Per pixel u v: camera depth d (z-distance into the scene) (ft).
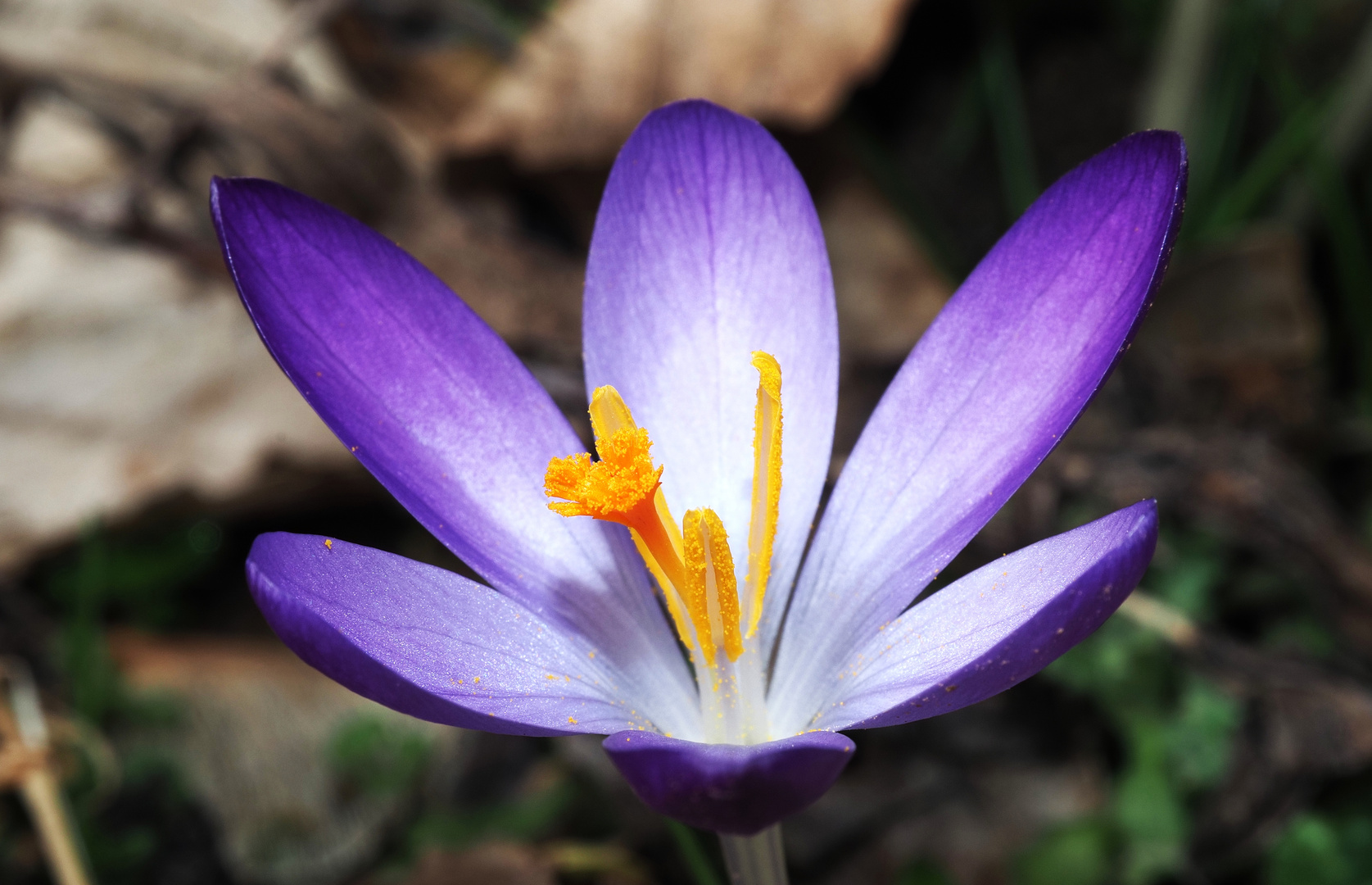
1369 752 0.71
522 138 0.87
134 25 0.91
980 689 0.53
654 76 0.86
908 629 0.56
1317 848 0.70
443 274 0.84
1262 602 0.76
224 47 0.91
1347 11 0.96
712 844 0.72
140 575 0.78
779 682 0.59
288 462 0.80
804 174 0.90
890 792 0.75
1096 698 0.73
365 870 0.73
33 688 0.72
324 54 0.91
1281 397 0.84
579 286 0.85
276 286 0.57
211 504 0.80
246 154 0.84
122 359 0.81
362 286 0.58
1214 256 0.85
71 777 0.72
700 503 0.60
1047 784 0.75
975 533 0.56
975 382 0.58
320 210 0.58
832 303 0.60
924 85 0.97
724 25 0.86
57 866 0.69
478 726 0.53
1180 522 0.76
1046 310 0.57
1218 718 0.71
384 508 0.82
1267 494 0.76
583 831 0.74
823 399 0.60
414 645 0.55
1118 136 0.94
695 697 0.59
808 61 0.85
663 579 0.57
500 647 0.56
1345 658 0.74
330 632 0.52
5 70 0.88
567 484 0.56
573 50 0.87
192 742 0.75
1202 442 0.77
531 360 0.81
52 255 0.83
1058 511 0.76
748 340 0.61
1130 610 0.73
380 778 0.74
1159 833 0.70
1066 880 0.71
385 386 0.58
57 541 0.79
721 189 0.61
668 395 0.61
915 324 0.86
